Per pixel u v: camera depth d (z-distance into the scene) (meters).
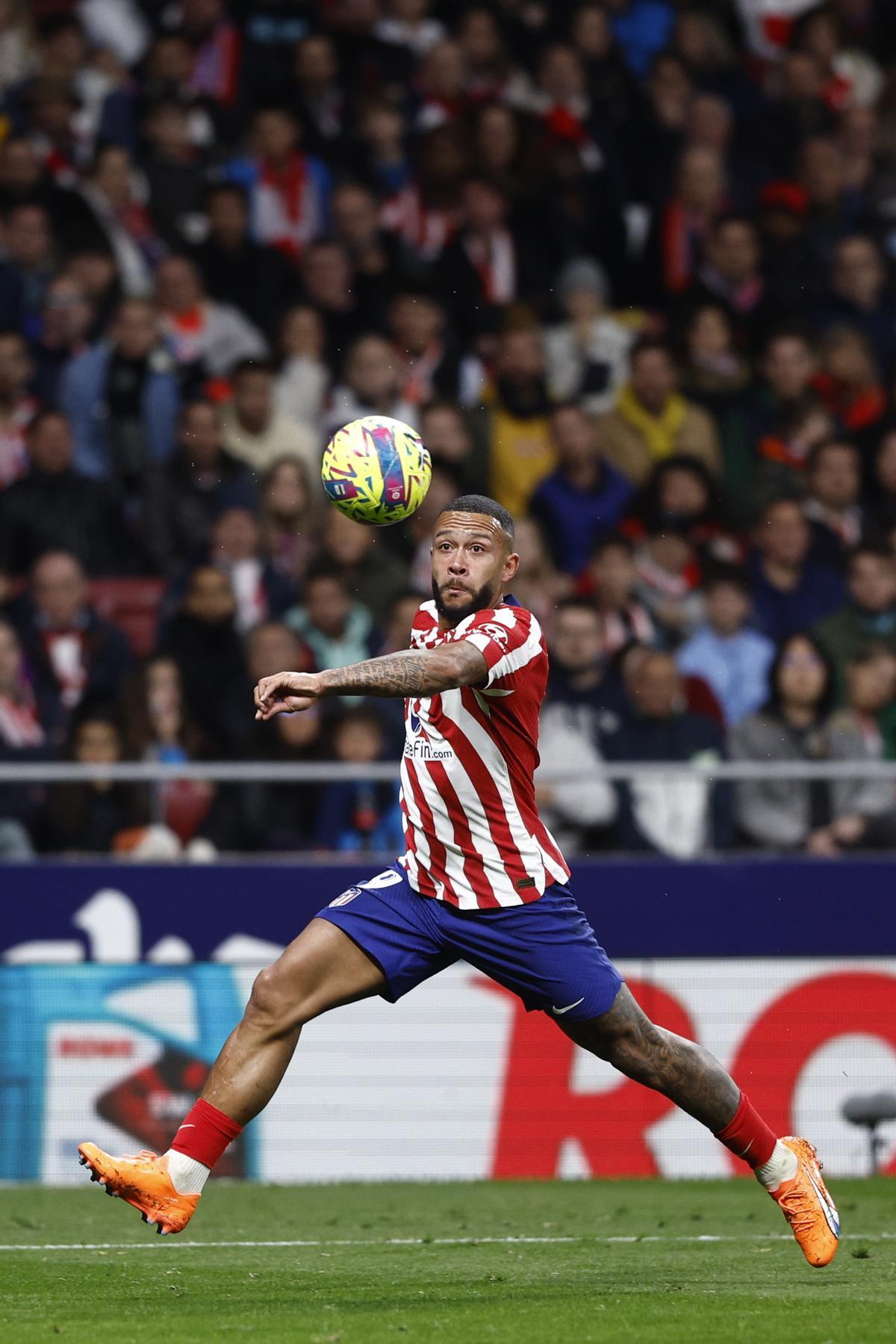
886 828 35.81
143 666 36.66
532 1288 18.59
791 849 35.84
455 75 54.25
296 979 17.47
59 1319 16.55
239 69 54.22
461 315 49.81
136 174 51.12
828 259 52.84
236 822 35.31
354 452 18.12
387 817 35.94
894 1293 18.02
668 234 52.97
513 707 17.47
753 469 47.72
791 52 58.75
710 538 44.19
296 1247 22.69
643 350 47.19
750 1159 18.45
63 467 43.19
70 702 38.38
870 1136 31.88
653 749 37.12
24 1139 32.34
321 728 36.69
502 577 18.05
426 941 17.72
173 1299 17.94
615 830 35.44
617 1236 23.69
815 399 48.91
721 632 41.34
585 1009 17.70
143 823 34.94
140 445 44.41
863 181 56.28
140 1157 17.19
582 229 52.62
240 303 48.75
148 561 43.00
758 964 33.50
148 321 45.06
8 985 32.59
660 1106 32.94
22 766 35.34
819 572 44.12
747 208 56.06
